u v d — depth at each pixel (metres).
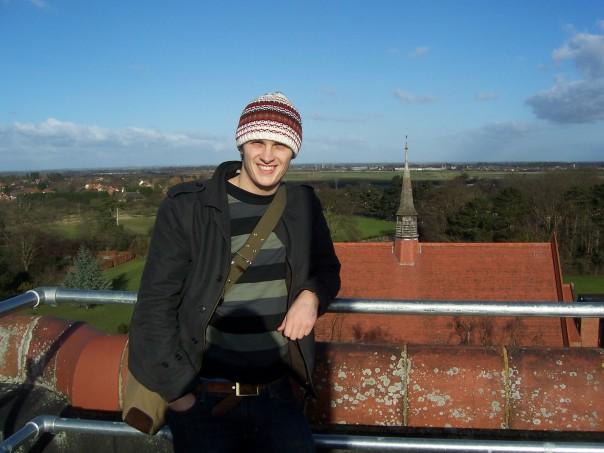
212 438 1.88
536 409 2.54
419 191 53.25
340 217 50.72
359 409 2.62
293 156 1.96
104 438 2.62
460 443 2.17
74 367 2.69
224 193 1.90
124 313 35.47
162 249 1.82
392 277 20.53
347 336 17.81
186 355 1.80
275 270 1.95
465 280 20.12
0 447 2.12
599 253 46.12
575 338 16.95
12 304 2.17
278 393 1.99
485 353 2.63
